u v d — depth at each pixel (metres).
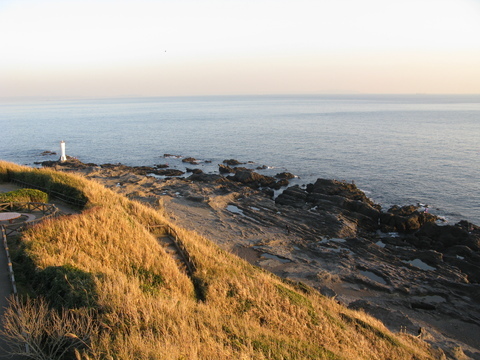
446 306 25.81
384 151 90.69
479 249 35.25
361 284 28.44
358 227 41.16
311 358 12.20
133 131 141.88
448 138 111.81
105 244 16.86
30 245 14.69
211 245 25.55
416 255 33.28
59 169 65.62
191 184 54.69
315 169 73.31
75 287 11.40
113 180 55.38
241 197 50.38
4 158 87.06
